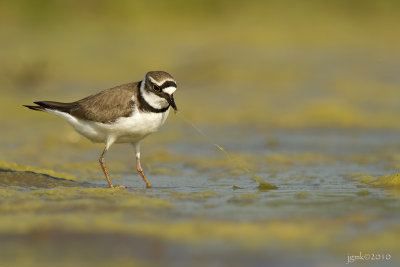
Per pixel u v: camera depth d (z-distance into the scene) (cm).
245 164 1252
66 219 753
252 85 2336
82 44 3080
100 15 3644
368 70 2545
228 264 593
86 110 1009
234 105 1994
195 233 691
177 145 1489
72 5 3622
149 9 3769
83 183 1054
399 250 631
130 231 698
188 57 2788
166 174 1172
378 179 1034
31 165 1245
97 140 1051
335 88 2217
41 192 921
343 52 2964
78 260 607
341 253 625
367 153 1339
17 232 696
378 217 754
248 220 748
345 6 3791
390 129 1619
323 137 1548
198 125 1731
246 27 3516
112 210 805
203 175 1153
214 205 841
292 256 615
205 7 3791
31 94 2178
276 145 1458
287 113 1838
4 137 1572
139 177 1142
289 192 942
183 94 2228
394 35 3341
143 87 997
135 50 2962
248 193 934
